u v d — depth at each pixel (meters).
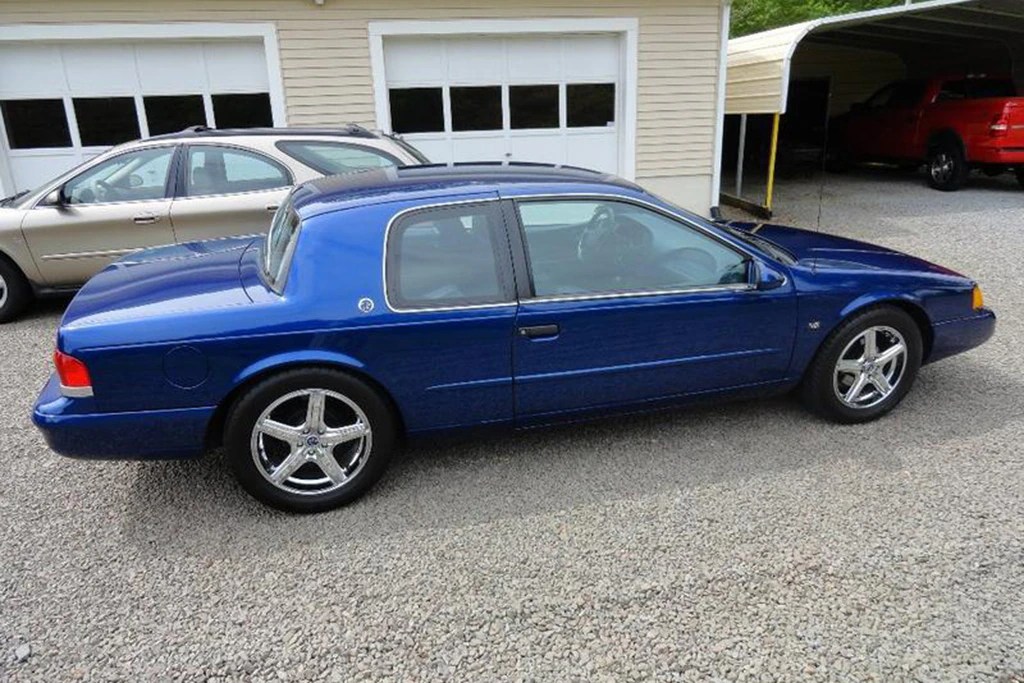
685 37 9.10
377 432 3.08
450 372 3.09
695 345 3.38
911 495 3.08
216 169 5.67
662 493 3.15
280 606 2.51
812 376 3.65
